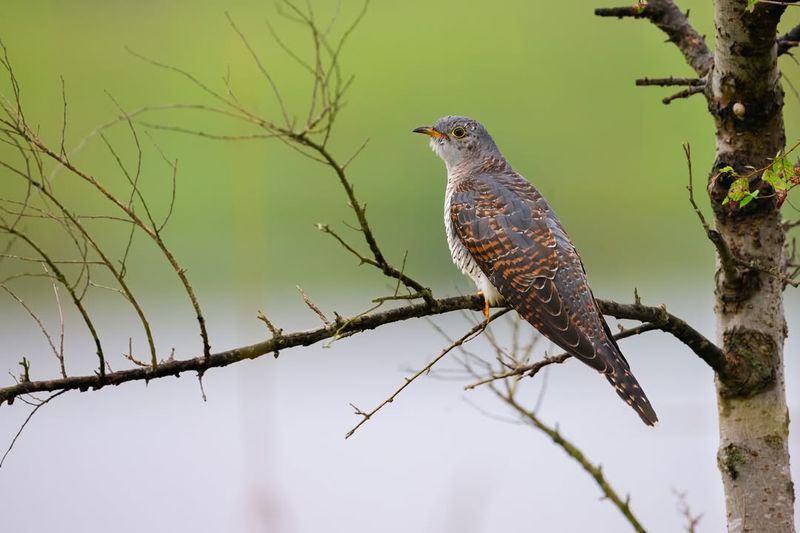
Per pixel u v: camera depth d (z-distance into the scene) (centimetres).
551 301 677
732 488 559
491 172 800
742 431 555
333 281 1723
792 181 492
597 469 572
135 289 1681
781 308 561
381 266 505
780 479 553
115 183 1739
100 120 1798
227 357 491
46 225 1563
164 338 1512
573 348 655
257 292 1150
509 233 714
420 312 545
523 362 621
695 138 1844
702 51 610
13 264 1533
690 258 1795
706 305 1594
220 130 1814
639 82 590
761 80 534
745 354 552
